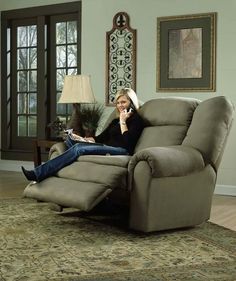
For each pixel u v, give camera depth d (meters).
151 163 3.25
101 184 3.36
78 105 5.23
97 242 3.14
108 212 4.09
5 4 7.10
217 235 3.38
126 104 4.20
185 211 3.49
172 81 5.52
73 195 3.41
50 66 6.83
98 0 5.91
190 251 2.96
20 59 7.11
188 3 5.39
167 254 2.88
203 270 2.59
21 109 7.14
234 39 5.18
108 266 2.63
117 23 5.79
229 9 5.19
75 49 6.60
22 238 3.21
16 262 2.69
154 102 4.18
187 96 5.45
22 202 4.52
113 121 4.43
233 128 5.20
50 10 6.67
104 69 5.92
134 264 2.68
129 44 5.72
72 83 5.06
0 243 3.08
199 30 5.34
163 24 5.53
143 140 4.00
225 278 2.46
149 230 3.31
